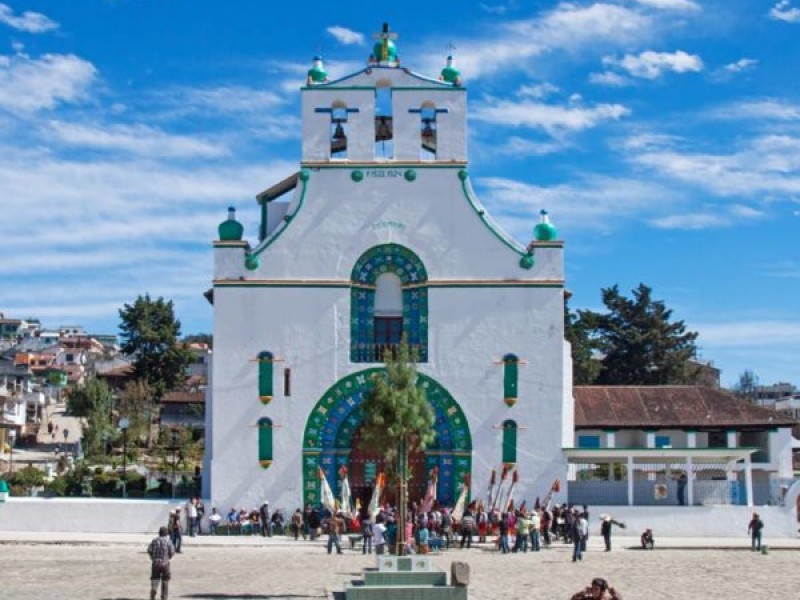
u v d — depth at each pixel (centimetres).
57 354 16250
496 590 3266
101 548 4472
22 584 3309
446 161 5350
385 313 5316
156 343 11056
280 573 3678
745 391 18212
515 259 5291
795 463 9181
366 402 4044
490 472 5175
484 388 5219
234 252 5266
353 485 5209
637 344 9731
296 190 5328
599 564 4041
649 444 5934
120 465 8244
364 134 5369
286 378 5219
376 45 5538
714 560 4194
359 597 2738
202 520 5097
